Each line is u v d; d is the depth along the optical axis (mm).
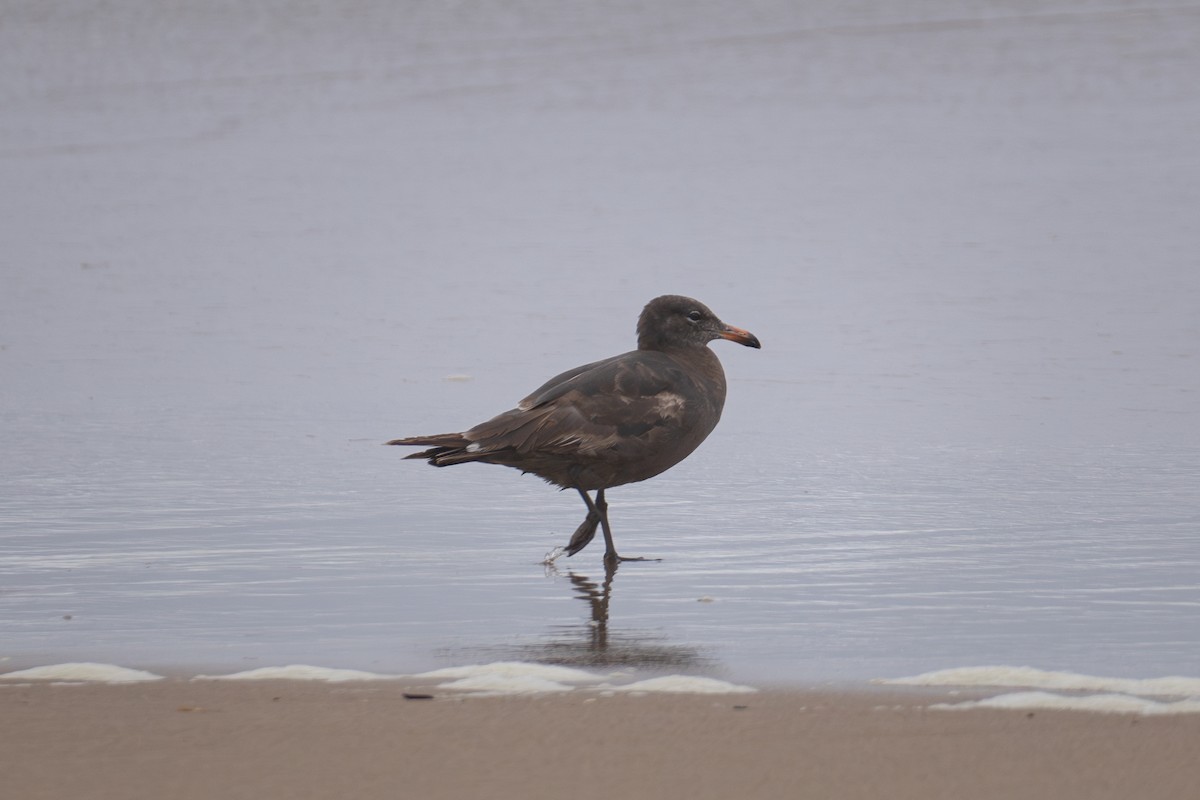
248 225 28984
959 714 8047
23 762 7508
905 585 10961
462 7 51250
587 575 11484
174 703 8453
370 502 13656
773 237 26562
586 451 12289
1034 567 11320
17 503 13641
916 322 20719
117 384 18453
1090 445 15000
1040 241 25406
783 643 9688
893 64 42969
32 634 10070
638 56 44875
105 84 43406
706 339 13469
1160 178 29922
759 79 41969
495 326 21109
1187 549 11664
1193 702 8148
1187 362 18250
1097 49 43375
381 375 18656
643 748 7570
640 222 28203
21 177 34094
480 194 31312
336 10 51062
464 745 7648
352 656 9570
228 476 14523
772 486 13961
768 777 7176
